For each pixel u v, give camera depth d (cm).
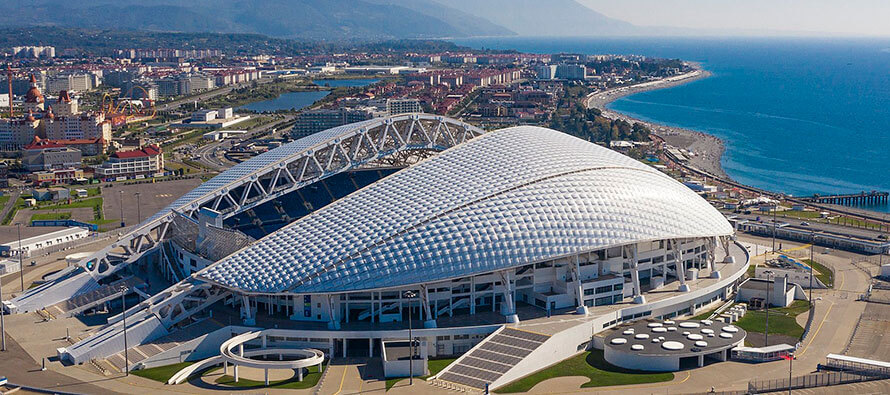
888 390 19500
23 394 19638
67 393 19662
